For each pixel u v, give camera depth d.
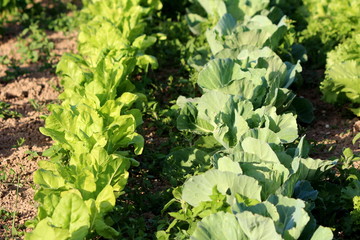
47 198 2.19
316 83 3.40
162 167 2.75
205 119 2.75
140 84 3.26
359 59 3.04
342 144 2.88
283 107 2.91
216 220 2.13
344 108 3.14
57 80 3.53
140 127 3.00
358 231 2.32
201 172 2.53
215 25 3.62
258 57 2.91
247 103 2.62
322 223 2.34
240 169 2.25
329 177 2.52
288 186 2.22
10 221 2.47
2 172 2.70
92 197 2.34
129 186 2.65
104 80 2.83
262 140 2.39
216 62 2.81
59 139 2.56
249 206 2.13
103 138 2.48
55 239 2.11
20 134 3.04
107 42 3.35
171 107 3.03
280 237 2.04
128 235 2.38
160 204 2.51
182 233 2.27
